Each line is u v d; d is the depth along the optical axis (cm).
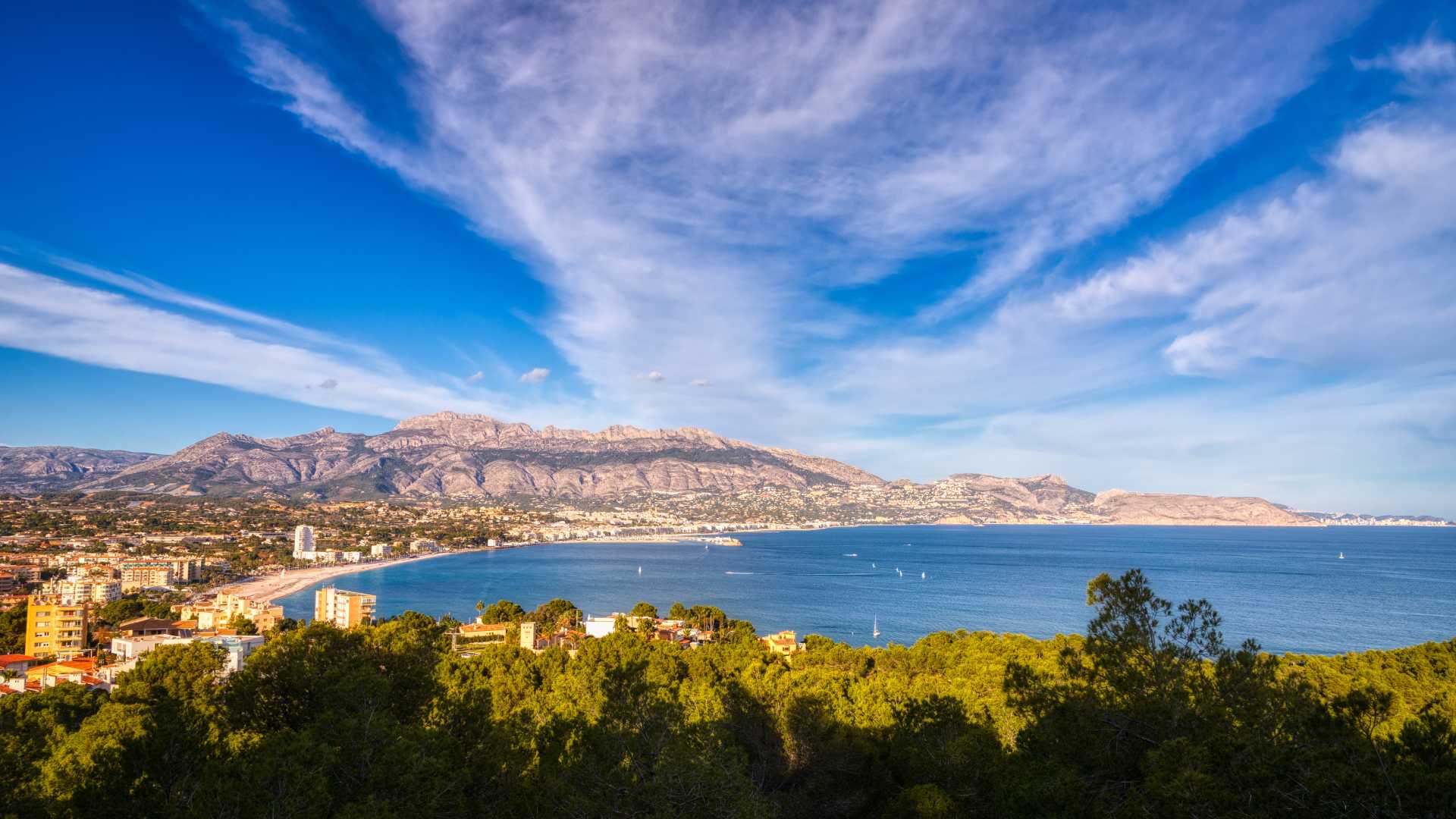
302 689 2466
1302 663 4347
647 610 11850
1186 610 2141
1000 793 2152
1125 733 1964
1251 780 1500
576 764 2333
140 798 1828
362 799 1836
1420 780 1342
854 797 3142
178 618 11650
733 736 2955
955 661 5191
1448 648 4372
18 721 2844
